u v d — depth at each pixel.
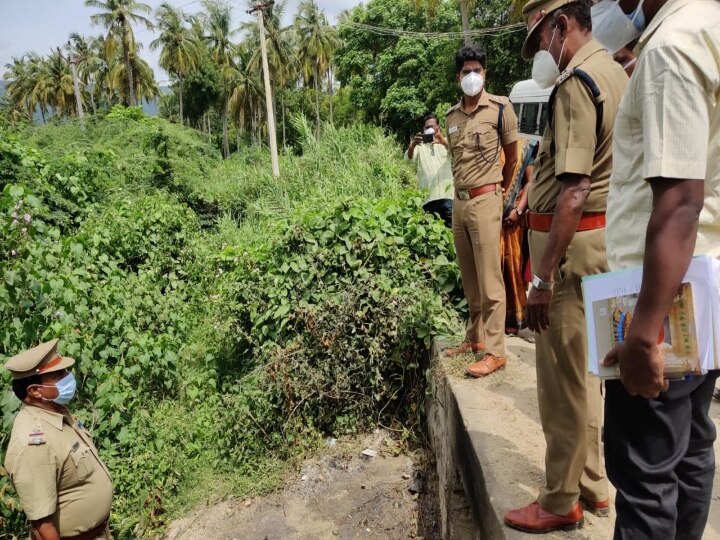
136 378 5.15
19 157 8.53
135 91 45.81
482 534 2.29
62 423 3.11
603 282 1.35
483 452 2.43
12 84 48.28
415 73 27.09
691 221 1.11
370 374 4.39
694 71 1.10
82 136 16.14
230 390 5.16
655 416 1.29
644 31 1.30
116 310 5.25
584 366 1.76
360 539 3.54
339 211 4.97
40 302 4.39
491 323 3.33
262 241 7.05
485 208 3.25
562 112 1.70
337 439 4.48
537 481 2.20
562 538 1.85
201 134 18.33
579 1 1.70
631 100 1.27
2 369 3.93
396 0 29.97
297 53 42.06
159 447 4.41
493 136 3.27
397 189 11.28
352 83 32.50
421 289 4.41
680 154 1.10
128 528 3.88
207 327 6.43
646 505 1.33
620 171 1.35
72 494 3.07
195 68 43.97
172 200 11.13
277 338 4.93
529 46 1.93
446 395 3.35
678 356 1.21
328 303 4.45
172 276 7.57
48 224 8.15
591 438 1.95
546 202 1.85
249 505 4.00
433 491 3.76
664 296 1.13
